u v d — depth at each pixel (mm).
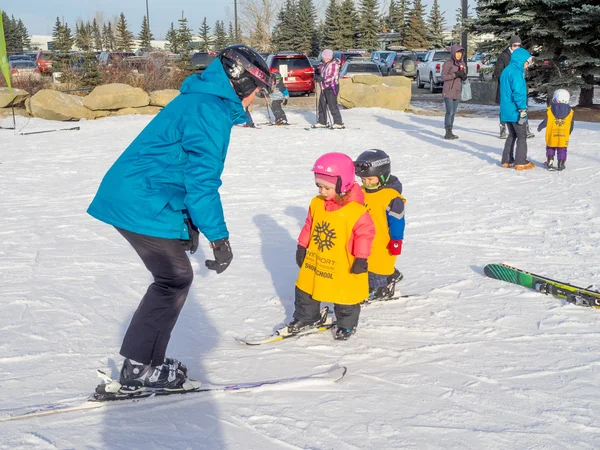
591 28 19172
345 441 2889
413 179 9695
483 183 9312
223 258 3123
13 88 18797
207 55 25844
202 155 3051
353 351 3932
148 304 3244
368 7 67188
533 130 15141
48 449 2832
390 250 4555
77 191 9172
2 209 8062
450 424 3033
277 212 7820
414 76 35719
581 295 4664
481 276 5367
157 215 3105
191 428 3025
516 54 10023
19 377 3547
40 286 5133
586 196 8227
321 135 15000
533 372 3580
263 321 4441
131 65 23281
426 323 4375
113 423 3074
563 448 2818
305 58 26359
